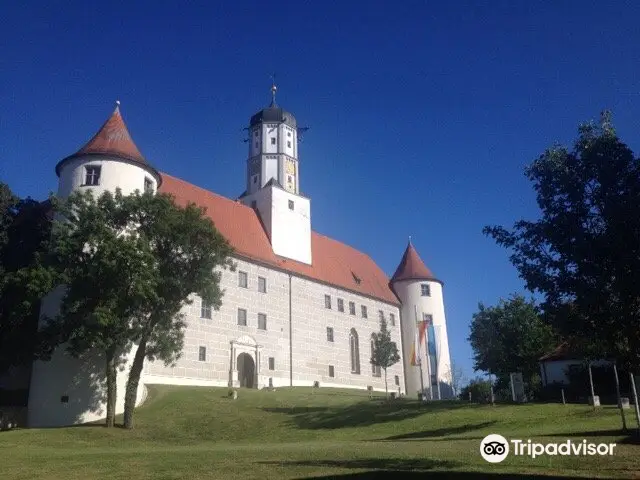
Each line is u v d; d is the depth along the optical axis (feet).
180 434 105.40
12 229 132.26
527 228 58.18
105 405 124.16
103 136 147.02
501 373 218.59
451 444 75.97
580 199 56.24
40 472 58.70
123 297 107.24
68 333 108.17
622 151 55.42
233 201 205.57
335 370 207.10
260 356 180.55
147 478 53.57
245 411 123.85
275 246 203.82
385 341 201.67
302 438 99.86
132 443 97.50
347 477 50.14
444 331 245.45
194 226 115.85
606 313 54.08
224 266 123.24
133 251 105.19
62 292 126.41
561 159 57.93
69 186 139.85
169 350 115.34
